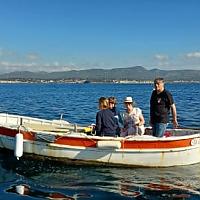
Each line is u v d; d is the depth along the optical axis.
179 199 7.81
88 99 47.53
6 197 7.80
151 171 10.03
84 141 10.33
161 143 10.21
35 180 9.10
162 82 10.17
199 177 9.45
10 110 29.56
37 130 11.91
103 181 9.05
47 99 46.84
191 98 48.94
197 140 10.65
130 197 7.89
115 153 10.25
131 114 11.07
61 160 10.63
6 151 11.56
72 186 8.63
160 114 10.24
